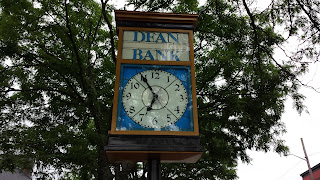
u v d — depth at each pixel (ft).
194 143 9.50
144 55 11.39
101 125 23.80
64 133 21.12
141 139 9.38
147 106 10.32
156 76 10.97
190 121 10.13
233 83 24.63
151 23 12.11
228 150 24.68
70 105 25.31
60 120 24.91
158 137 9.47
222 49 27.25
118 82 10.61
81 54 26.30
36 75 25.59
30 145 20.42
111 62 29.78
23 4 23.25
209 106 25.12
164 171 31.09
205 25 26.96
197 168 31.63
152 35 11.89
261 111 22.79
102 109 24.36
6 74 23.24
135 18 12.03
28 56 22.34
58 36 25.72
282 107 23.54
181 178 30.17
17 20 22.76
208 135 25.27
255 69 21.98
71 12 26.91
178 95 10.68
